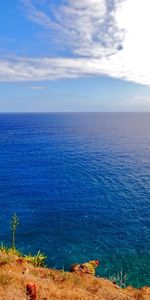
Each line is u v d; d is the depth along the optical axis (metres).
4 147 160.62
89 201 69.56
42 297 13.15
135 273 39.34
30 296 12.41
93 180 89.75
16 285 13.55
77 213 61.62
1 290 12.60
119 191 78.00
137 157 132.00
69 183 86.12
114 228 54.12
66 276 16.77
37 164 113.44
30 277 15.08
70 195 74.31
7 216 59.66
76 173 99.00
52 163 115.69
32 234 51.50
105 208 64.69
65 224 55.84
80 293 14.64
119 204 67.38
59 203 68.00
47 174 97.19
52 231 52.78
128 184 85.06
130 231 52.75
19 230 53.00
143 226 54.88
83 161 120.69
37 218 58.69
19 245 47.53
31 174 97.00
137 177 93.62
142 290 17.11
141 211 62.84
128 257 43.56
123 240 49.16
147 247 46.66
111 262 42.19
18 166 109.56
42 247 47.00
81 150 151.75
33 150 149.88
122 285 35.00
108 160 123.31
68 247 46.97
